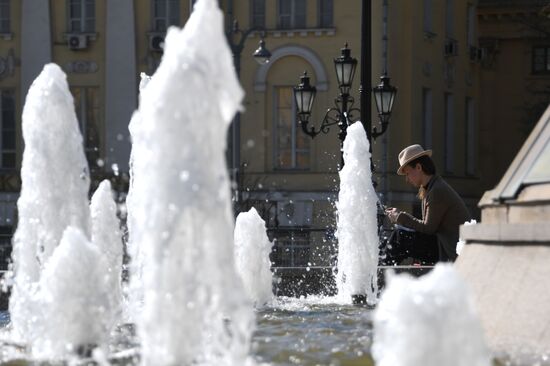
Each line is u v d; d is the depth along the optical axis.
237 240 20.25
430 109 75.81
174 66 10.05
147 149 10.12
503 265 12.18
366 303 20.23
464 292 8.24
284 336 13.82
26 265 15.74
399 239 25.27
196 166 9.90
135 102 72.75
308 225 71.06
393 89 36.69
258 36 72.44
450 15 80.19
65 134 15.85
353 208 21.33
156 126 9.98
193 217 9.85
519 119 89.00
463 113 82.62
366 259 21.09
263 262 20.23
